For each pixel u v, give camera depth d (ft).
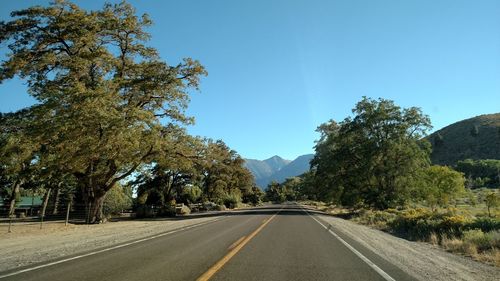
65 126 88.63
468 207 196.95
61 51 112.47
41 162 97.14
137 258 37.86
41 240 57.31
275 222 96.27
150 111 115.14
